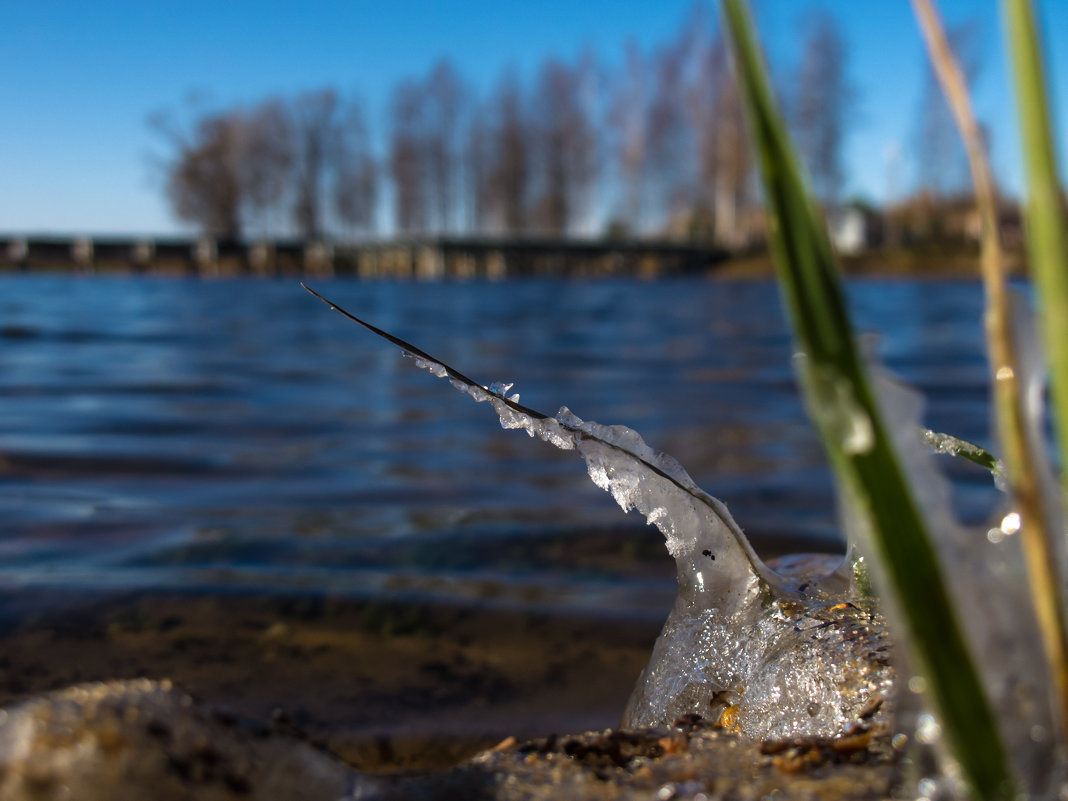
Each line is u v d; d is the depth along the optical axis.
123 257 32.94
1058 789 0.57
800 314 0.43
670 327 12.68
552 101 39.56
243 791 0.69
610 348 9.58
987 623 0.57
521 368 7.71
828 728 1.00
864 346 0.51
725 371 7.56
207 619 2.05
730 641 1.19
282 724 0.77
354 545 2.70
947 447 0.89
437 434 4.73
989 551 0.58
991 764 0.49
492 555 2.62
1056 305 0.44
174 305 16.44
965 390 6.28
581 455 1.12
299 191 40.69
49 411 5.14
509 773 0.90
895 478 0.46
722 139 36.97
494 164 40.69
